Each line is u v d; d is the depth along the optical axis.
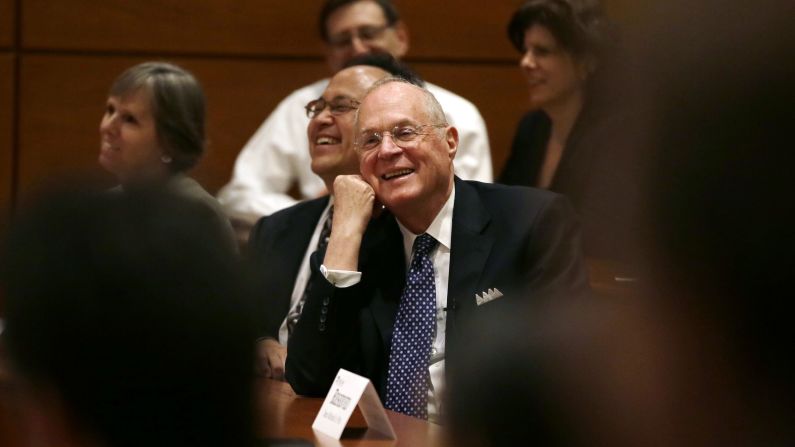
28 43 13.44
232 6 13.59
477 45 13.86
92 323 1.64
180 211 1.72
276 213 8.00
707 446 1.19
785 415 1.15
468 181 6.61
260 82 13.66
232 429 1.74
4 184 13.39
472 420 1.57
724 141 1.10
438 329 6.09
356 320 6.20
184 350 1.68
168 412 1.71
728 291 1.13
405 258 6.37
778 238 1.10
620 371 1.33
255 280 1.77
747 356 1.15
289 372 6.28
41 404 1.71
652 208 1.16
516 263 6.12
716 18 1.08
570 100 9.63
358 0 10.83
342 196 6.44
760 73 1.07
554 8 9.37
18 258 1.67
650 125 1.14
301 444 4.22
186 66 13.55
